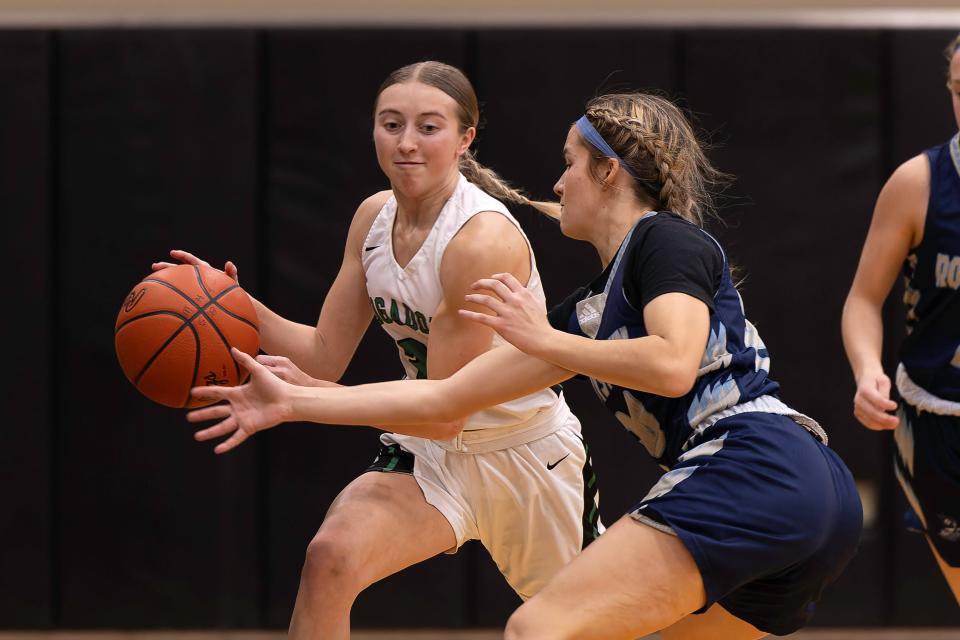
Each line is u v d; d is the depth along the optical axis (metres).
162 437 15.36
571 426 10.26
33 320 15.33
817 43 15.43
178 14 16.72
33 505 15.35
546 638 7.23
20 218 15.30
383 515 9.24
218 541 15.38
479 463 9.84
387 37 15.40
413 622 15.42
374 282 9.67
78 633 15.48
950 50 9.83
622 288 7.75
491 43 15.40
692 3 17.02
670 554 7.39
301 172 15.45
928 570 15.34
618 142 8.08
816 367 15.50
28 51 15.30
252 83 15.37
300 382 8.11
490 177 10.39
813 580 7.76
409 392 7.90
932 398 9.97
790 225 15.50
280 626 15.45
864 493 15.48
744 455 7.50
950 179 9.85
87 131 15.38
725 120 15.49
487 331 9.23
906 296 10.41
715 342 7.70
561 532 10.16
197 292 8.85
